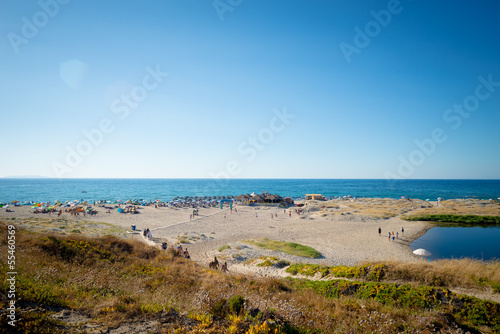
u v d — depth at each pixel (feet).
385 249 95.91
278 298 30.86
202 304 24.00
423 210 189.37
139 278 35.29
